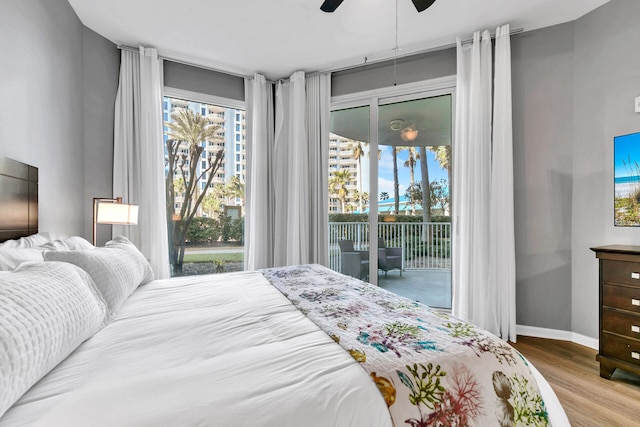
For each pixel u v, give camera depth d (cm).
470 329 112
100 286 127
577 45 254
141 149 297
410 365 85
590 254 247
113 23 264
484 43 273
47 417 62
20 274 92
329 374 81
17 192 170
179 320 121
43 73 207
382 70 333
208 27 270
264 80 359
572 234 257
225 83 356
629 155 221
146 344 99
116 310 129
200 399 69
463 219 282
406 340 101
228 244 367
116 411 64
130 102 295
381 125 341
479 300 270
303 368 84
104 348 96
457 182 290
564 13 249
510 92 265
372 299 148
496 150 268
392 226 336
